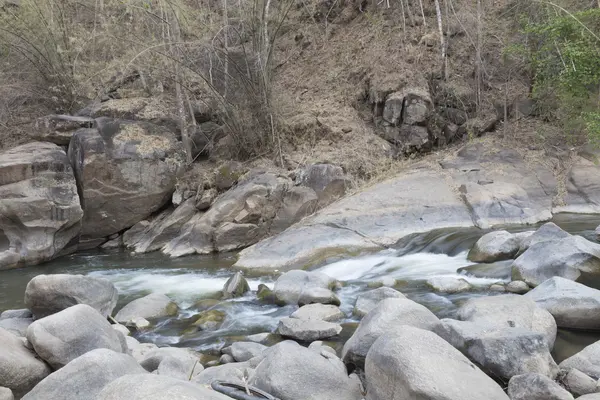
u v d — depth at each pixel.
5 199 11.30
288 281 7.31
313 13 17.03
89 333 4.68
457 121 13.57
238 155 13.70
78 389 3.74
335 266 8.77
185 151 13.60
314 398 3.72
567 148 12.12
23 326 6.10
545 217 10.12
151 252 12.16
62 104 15.38
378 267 8.48
